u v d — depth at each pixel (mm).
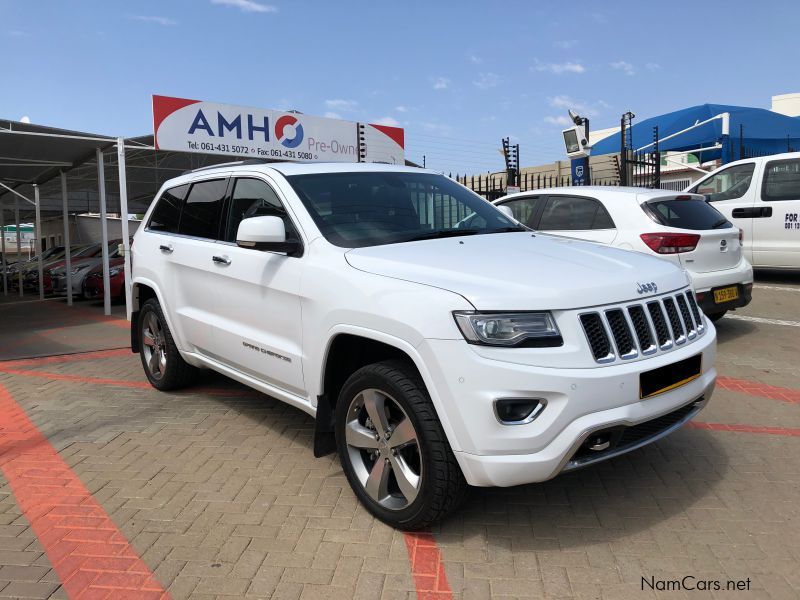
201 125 11180
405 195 4176
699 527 3102
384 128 14344
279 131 12305
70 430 4730
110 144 11719
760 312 8047
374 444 3150
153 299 5445
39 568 2898
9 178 16297
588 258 3309
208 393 5527
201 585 2738
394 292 2971
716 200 10328
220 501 3500
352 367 3543
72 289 15227
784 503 3314
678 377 3068
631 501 3377
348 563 2869
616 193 6691
